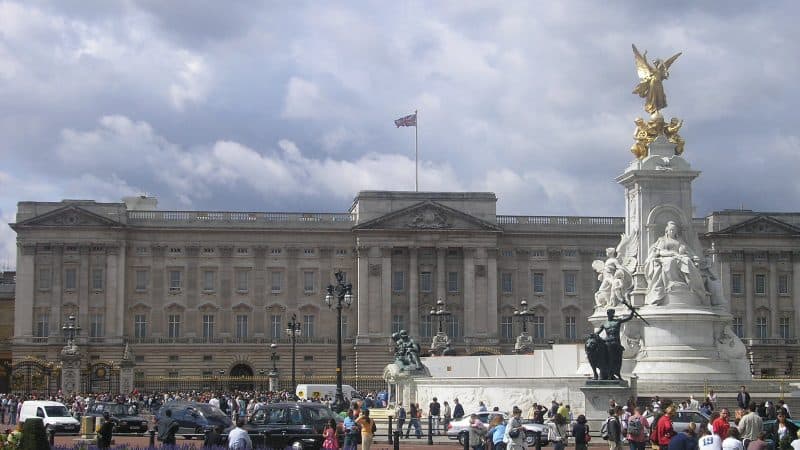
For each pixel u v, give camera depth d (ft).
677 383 229.66
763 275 567.59
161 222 551.59
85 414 258.37
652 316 239.30
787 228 567.18
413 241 556.92
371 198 558.56
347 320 556.51
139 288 548.72
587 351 200.95
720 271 565.12
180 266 552.41
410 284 556.10
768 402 197.88
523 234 568.41
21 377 424.46
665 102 262.06
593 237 571.69
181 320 550.36
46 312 536.83
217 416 216.13
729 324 245.86
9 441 127.34
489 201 563.48
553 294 568.41
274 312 554.46
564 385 216.74
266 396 367.04
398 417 214.28
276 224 556.92
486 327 556.51
